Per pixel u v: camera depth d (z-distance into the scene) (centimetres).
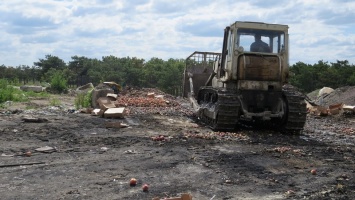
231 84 1366
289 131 1321
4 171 738
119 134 1178
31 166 779
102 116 1573
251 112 1327
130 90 2764
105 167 783
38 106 2064
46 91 3491
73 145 998
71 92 3538
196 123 1507
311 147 1073
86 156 877
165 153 924
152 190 641
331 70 7081
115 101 2017
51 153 901
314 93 3803
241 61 1302
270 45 1333
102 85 2577
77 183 672
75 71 9550
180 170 773
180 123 1480
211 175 742
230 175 747
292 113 1273
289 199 617
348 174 779
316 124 1691
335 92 2916
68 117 1530
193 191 644
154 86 9481
